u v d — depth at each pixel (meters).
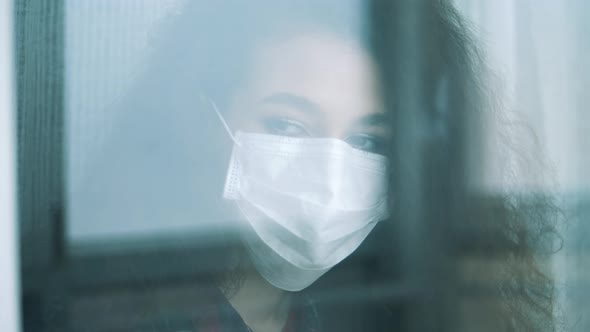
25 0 0.98
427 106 1.30
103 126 1.04
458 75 1.34
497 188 1.37
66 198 1.01
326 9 1.20
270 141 1.17
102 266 1.03
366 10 1.23
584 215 1.47
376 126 1.26
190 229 1.10
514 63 1.41
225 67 1.14
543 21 1.45
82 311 1.01
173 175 1.09
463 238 1.33
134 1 1.07
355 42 1.22
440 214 1.31
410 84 1.28
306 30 1.19
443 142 1.32
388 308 1.28
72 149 1.02
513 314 1.37
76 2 1.02
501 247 1.37
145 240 1.06
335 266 1.25
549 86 1.45
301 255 1.20
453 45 1.33
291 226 1.19
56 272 1.00
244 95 1.15
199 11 1.12
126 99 1.06
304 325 1.23
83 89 1.03
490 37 1.38
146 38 1.08
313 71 1.19
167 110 1.09
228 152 1.14
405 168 1.28
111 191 1.04
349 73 1.21
